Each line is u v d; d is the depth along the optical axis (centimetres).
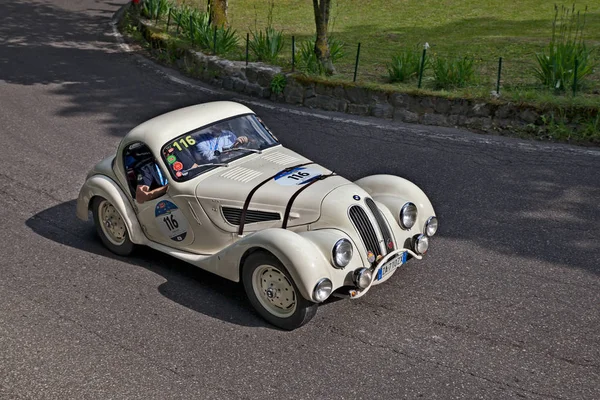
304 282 532
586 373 512
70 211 838
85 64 1617
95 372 520
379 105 1221
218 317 598
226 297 633
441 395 489
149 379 511
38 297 634
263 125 713
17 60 1648
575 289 638
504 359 530
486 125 1133
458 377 509
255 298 585
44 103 1313
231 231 617
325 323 584
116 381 509
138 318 596
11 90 1397
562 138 1070
